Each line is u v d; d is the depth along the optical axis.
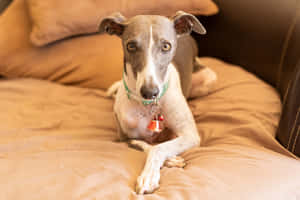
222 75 2.51
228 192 1.24
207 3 2.57
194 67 2.35
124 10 2.44
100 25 1.63
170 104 1.68
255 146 1.64
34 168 1.42
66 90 2.44
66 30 2.50
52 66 2.59
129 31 1.46
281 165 1.43
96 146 1.67
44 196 1.24
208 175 1.34
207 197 1.21
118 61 2.47
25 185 1.30
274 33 2.34
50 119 2.09
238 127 1.76
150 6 2.45
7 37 2.64
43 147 1.72
